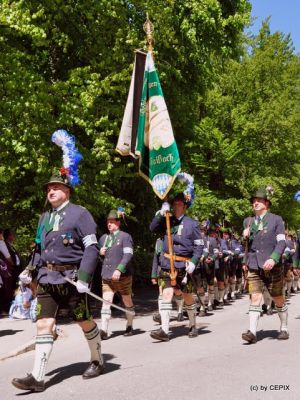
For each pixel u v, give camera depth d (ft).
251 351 23.03
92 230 18.11
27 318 36.73
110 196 41.45
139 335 30.22
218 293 46.73
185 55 52.65
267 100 94.94
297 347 23.67
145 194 57.31
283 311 26.27
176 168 30.71
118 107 41.98
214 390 16.57
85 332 18.95
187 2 51.65
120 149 34.68
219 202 83.56
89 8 41.91
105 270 29.96
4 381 19.38
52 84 41.11
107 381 18.15
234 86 94.02
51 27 41.11
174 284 26.89
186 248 26.94
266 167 92.94
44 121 38.37
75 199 39.37
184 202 27.53
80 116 39.60
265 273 25.30
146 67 33.22
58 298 18.06
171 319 36.83
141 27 46.88
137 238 60.44
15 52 38.91
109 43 43.86
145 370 19.75
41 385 17.22
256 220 25.86
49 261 17.97
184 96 55.01
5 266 35.96
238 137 90.02
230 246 52.44
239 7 58.23
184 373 19.03
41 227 18.66
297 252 34.04
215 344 25.46
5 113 37.93
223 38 56.39
